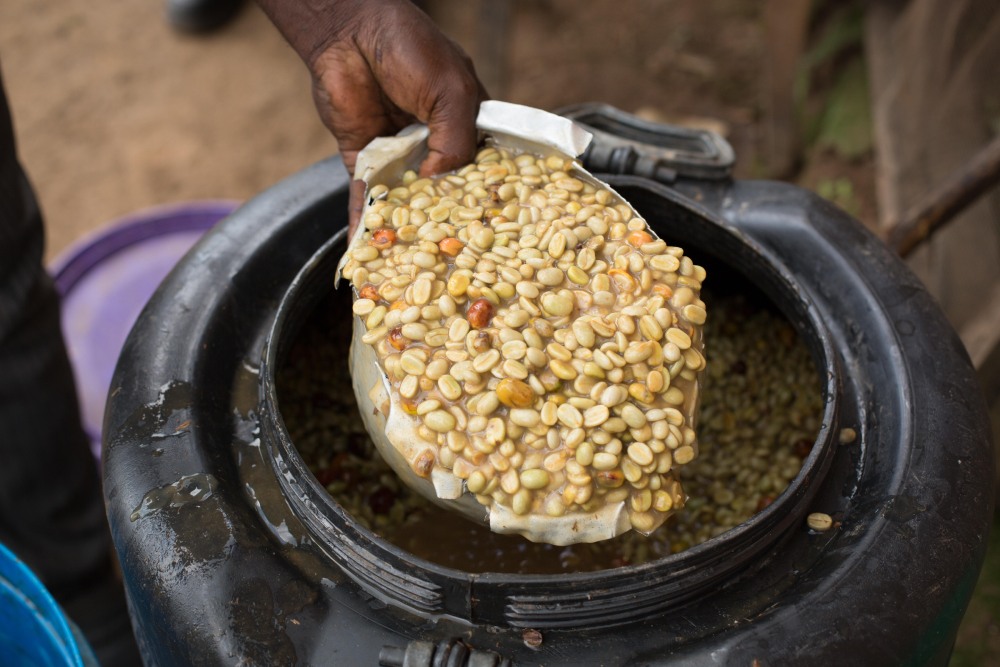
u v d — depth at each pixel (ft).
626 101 9.20
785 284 3.46
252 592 2.87
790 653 2.73
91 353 6.18
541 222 3.35
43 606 3.72
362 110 3.84
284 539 3.05
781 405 4.05
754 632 2.76
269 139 9.17
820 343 3.31
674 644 2.77
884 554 2.93
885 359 3.48
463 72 3.60
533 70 9.50
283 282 3.78
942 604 2.91
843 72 8.81
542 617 2.74
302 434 3.87
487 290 3.13
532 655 2.75
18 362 4.86
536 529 2.90
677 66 9.46
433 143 3.60
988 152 4.85
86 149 9.11
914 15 7.83
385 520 3.72
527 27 9.93
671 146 4.08
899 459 3.19
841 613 2.80
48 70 9.81
